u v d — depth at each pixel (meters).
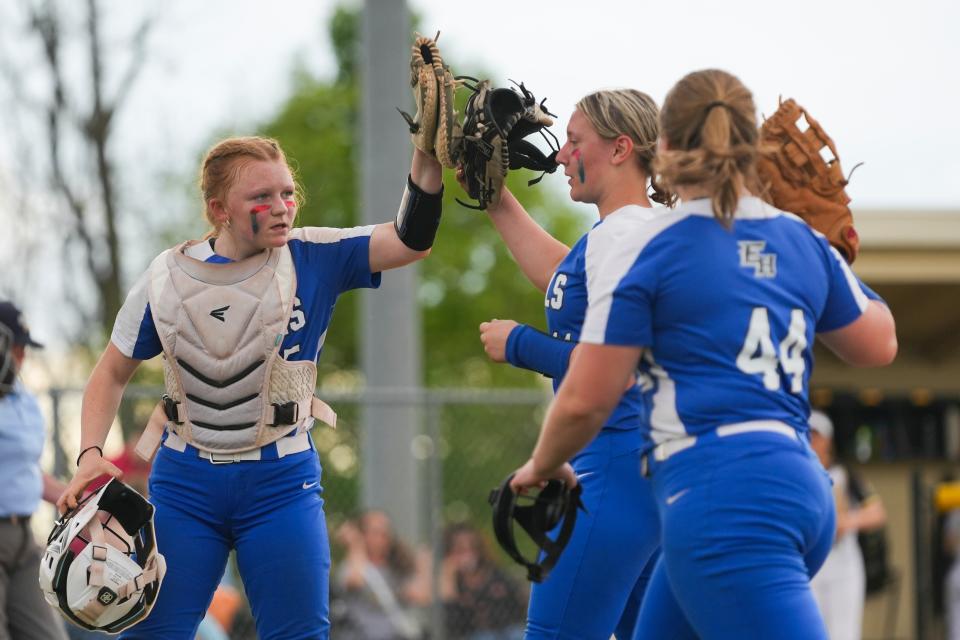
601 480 13.15
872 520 31.73
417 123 13.55
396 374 40.69
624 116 13.26
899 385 41.81
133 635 12.85
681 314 10.52
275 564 12.84
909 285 36.19
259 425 12.86
